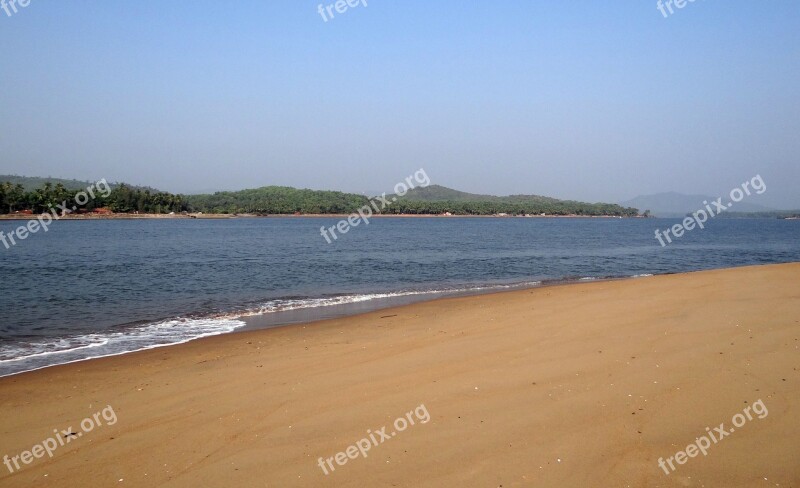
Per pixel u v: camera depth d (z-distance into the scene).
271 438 6.71
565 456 6.09
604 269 32.47
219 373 9.52
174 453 6.39
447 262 35.94
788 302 13.86
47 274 27.36
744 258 41.22
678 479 5.61
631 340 10.59
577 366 9.09
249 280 25.89
